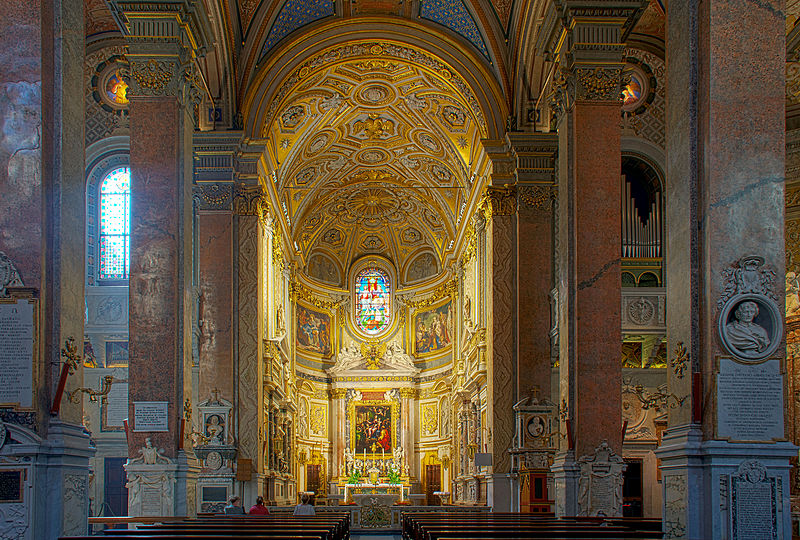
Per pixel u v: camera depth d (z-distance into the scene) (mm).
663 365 23094
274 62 22406
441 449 39500
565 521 12602
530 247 21891
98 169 25406
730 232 9078
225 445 20781
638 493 22125
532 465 20672
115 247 25422
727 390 8820
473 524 11766
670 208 9820
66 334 9305
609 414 13695
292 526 11938
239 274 21906
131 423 13375
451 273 38031
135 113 14125
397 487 36125
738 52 9242
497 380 21750
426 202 38688
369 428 41781
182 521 12750
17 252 8984
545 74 21453
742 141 9164
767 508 8625
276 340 26484
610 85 14500
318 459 40844
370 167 36125
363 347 43000
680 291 9422
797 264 19688
